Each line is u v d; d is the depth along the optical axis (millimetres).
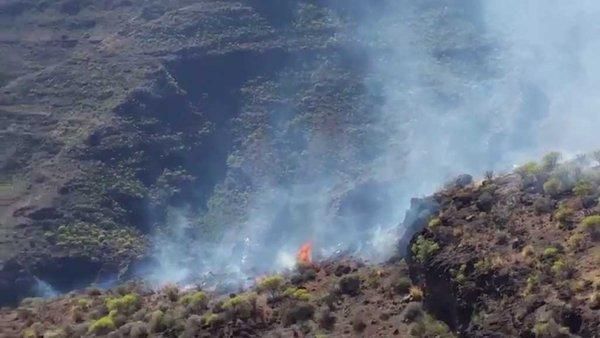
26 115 108062
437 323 22828
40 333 31219
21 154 100438
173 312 29062
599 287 19984
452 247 24234
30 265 77312
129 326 28422
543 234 23672
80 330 29719
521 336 19672
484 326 20562
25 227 83812
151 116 106750
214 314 27391
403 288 25641
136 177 97438
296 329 25422
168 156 102625
